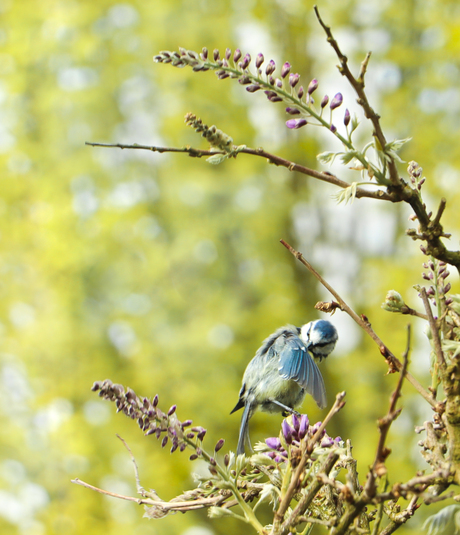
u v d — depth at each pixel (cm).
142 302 1236
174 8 1283
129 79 1293
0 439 1186
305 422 228
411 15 1306
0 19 1387
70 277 1225
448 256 218
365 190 222
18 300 1264
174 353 1157
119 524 1134
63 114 1290
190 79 1261
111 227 1220
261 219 1224
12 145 1323
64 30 1298
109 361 1205
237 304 1211
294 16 1353
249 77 223
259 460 221
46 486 1177
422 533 947
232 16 1327
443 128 1230
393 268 1248
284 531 205
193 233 1212
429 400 220
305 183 1366
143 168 1302
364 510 231
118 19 1330
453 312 229
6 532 1150
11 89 1300
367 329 239
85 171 1252
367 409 1229
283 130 1359
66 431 1153
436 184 1173
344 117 218
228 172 1264
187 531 1108
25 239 1261
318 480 205
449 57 1224
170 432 209
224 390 1141
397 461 1130
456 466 201
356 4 1352
